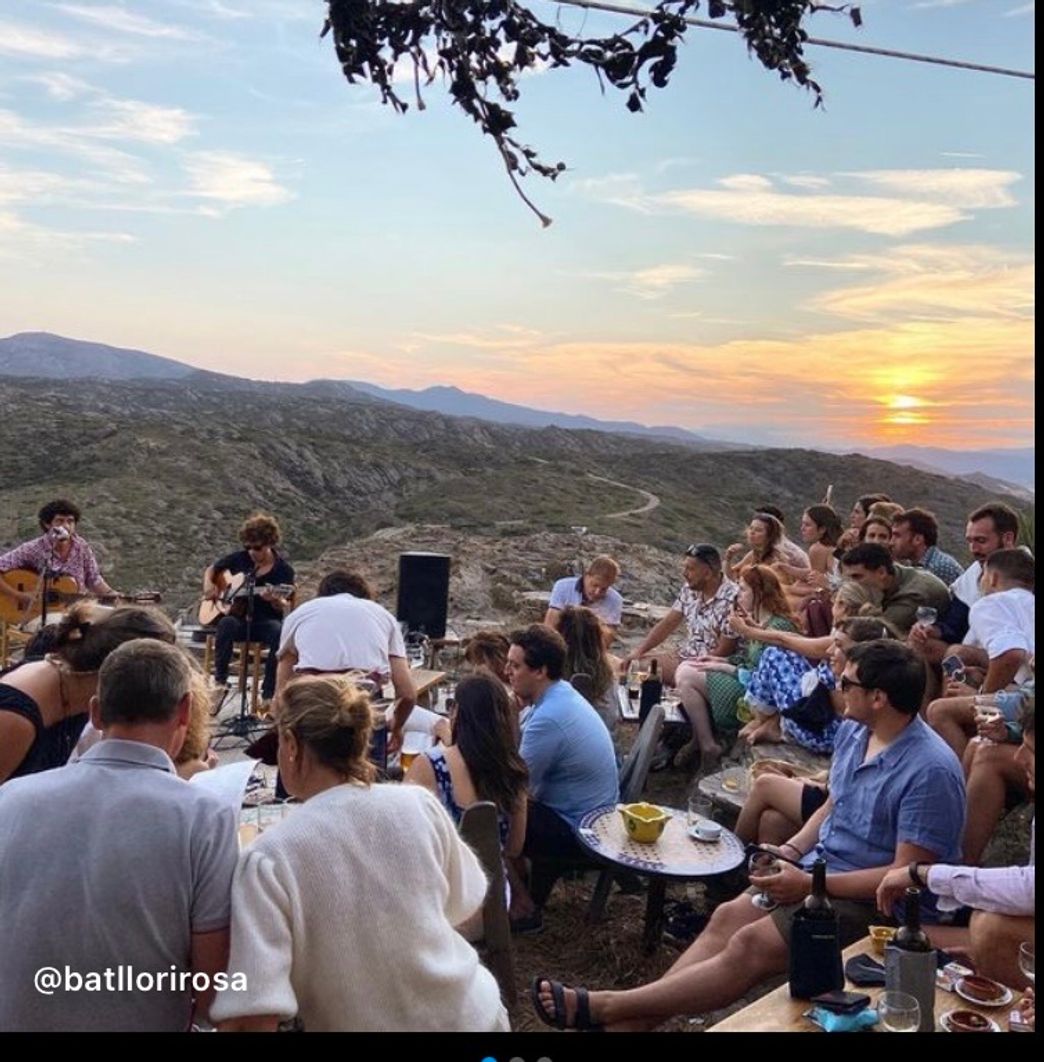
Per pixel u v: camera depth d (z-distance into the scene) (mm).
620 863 4047
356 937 2359
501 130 2125
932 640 5172
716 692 6395
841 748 3910
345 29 2096
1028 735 3447
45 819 2307
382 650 5277
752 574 6250
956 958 3264
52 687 3129
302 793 2586
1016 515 5609
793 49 2098
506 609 14438
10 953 2227
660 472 78625
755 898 3732
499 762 4160
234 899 2320
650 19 2061
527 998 4129
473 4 2053
